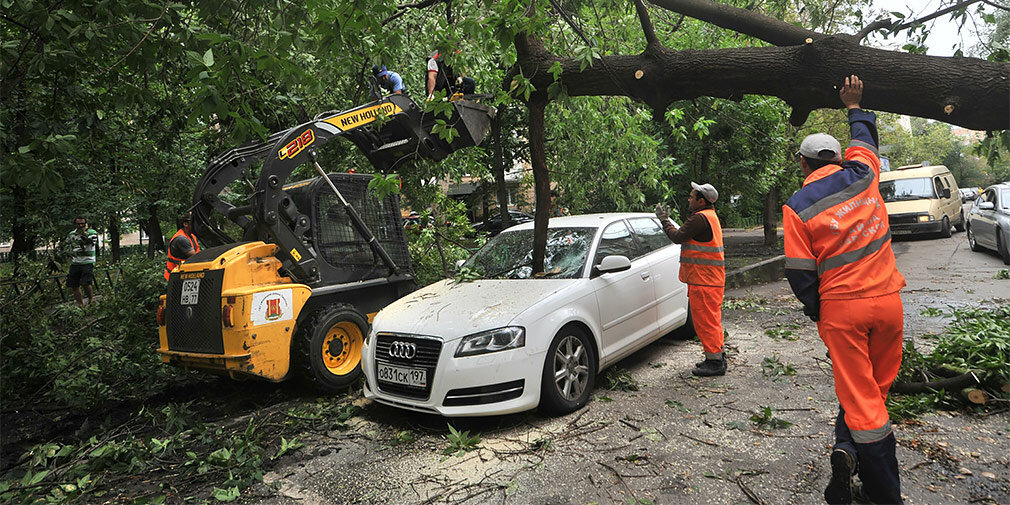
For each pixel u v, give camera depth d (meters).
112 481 3.74
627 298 5.17
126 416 5.23
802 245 2.79
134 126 7.37
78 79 5.23
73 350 6.32
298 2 3.65
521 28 4.00
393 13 4.05
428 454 3.80
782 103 12.54
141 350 6.14
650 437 3.80
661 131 12.77
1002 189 12.20
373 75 6.38
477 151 10.78
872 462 2.60
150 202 14.60
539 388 4.11
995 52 3.67
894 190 18.09
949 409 3.94
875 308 2.64
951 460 3.21
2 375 5.65
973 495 2.83
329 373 5.26
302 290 5.30
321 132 5.46
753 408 4.23
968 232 14.10
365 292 6.08
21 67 4.87
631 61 4.43
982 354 4.16
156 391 5.91
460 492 3.22
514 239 5.88
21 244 12.33
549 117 9.21
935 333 6.05
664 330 5.71
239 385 5.93
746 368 5.27
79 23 4.00
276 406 5.17
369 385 4.54
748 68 3.96
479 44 4.86
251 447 4.04
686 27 9.04
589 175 9.35
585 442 3.79
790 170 16.69
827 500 2.75
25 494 3.52
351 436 4.25
